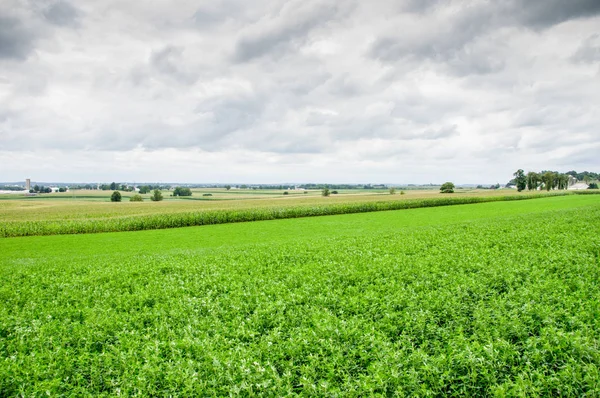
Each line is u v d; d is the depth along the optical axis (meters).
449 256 16.94
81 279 16.91
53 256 30.03
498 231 25.69
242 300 11.98
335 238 28.53
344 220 53.75
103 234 45.47
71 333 9.84
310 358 7.36
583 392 6.18
